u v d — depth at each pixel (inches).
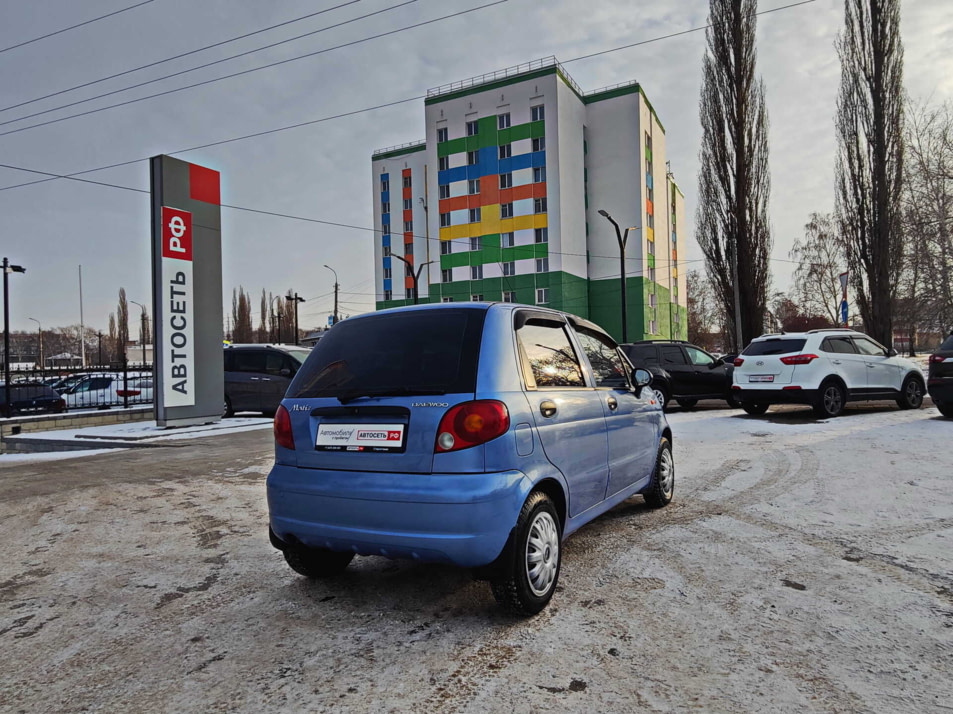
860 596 124.0
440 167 1796.3
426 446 108.4
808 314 2201.0
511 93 1670.8
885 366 445.4
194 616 123.7
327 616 121.7
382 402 113.9
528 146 1653.5
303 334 3105.3
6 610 130.0
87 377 730.2
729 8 973.8
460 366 113.9
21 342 3312.0
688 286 3046.3
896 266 864.9
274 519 124.5
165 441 425.7
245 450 368.5
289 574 148.2
